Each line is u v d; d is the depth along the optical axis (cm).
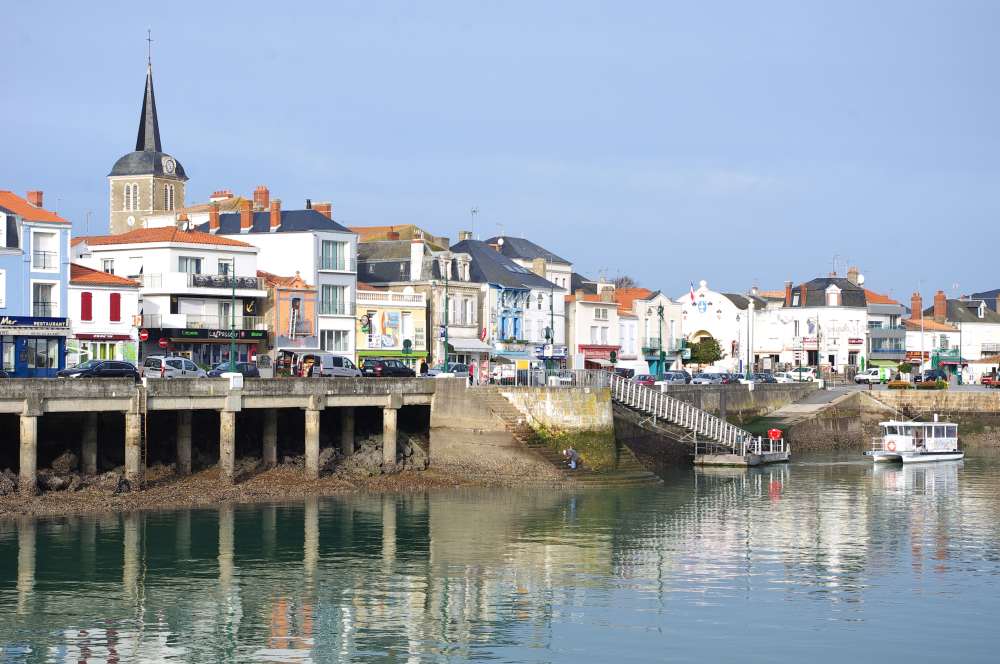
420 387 7838
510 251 13475
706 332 15888
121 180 14462
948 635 4522
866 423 11650
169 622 4584
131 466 6656
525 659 4266
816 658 4288
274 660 4231
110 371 7219
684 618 4706
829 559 5653
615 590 5081
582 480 7700
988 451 11125
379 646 4381
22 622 4553
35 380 6256
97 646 4328
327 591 5000
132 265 9356
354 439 7931
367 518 6431
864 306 15538
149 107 14688
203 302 9419
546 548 5806
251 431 7712
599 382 8438
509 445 7669
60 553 5478
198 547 5656
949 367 16625
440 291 11150
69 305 8306
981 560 5647
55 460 6656
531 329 12269
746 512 6869
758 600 4947
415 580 5188
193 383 6838
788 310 15600
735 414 10900
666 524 6444
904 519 6694
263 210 11025
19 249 7944
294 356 8900
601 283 13750
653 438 8888
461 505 6875
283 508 6631
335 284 10381
